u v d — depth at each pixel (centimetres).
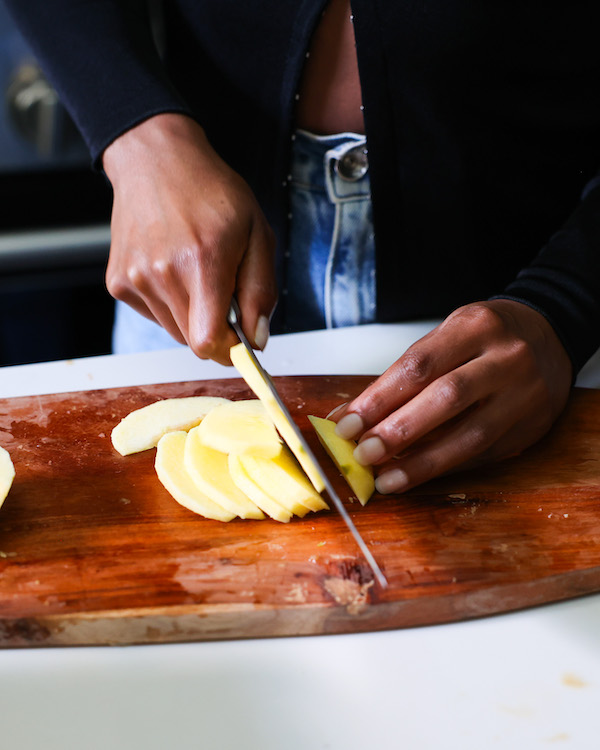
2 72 183
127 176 113
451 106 125
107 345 240
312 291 146
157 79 122
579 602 89
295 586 85
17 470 103
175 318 108
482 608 86
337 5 120
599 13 120
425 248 139
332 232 138
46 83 185
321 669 79
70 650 82
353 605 82
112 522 94
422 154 129
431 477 98
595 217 120
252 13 125
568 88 127
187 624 82
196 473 97
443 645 82
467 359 100
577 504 98
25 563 87
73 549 90
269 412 97
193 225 103
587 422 115
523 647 82
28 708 74
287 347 139
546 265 116
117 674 79
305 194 135
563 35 120
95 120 119
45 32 130
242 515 94
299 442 92
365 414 97
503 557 89
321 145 130
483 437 98
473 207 134
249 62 130
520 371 100
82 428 113
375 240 135
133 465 105
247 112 135
